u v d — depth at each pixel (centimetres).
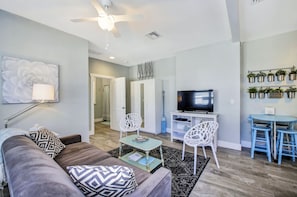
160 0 194
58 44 278
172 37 317
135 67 579
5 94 216
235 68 330
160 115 489
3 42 217
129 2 196
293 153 263
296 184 199
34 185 66
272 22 261
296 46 290
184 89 406
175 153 305
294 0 199
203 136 240
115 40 331
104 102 762
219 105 352
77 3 199
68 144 227
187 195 178
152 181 106
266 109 314
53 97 230
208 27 273
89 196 90
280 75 301
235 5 191
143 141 247
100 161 174
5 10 215
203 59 373
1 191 160
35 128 216
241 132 349
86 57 324
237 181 207
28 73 238
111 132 495
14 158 97
